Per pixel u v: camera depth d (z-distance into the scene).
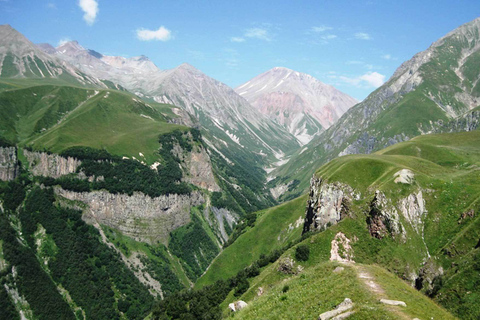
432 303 51.69
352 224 131.12
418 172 147.62
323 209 155.00
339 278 57.69
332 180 155.88
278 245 199.00
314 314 50.03
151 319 148.62
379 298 47.97
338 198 150.75
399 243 120.94
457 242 109.38
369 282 54.50
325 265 66.31
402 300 48.56
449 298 83.62
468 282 83.94
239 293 130.12
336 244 123.81
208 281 195.25
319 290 56.56
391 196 131.00
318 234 128.88
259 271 143.12
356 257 120.19
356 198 145.38
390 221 124.06
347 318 43.75
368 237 125.38
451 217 126.56
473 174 140.75
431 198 135.00
